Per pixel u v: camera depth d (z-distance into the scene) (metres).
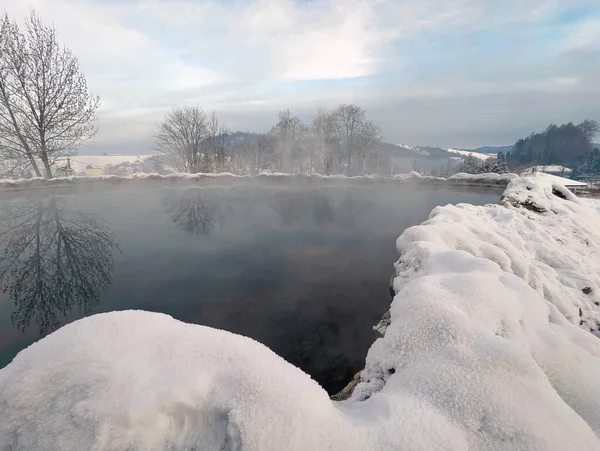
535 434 1.41
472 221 5.56
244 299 6.05
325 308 5.69
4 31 14.95
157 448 1.28
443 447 1.36
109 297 6.20
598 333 3.87
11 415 1.27
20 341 4.90
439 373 1.74
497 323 2.24
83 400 1.29
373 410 1.63
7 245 9.26
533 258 5.01
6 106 15.91
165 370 1.44
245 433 1.26
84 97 17.67
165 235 10.34
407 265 3.80
